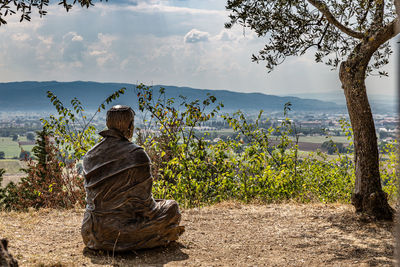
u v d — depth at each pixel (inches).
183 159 416.2
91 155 226.8
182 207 386.9
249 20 314.8
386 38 289.9
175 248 242.2
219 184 425.1
